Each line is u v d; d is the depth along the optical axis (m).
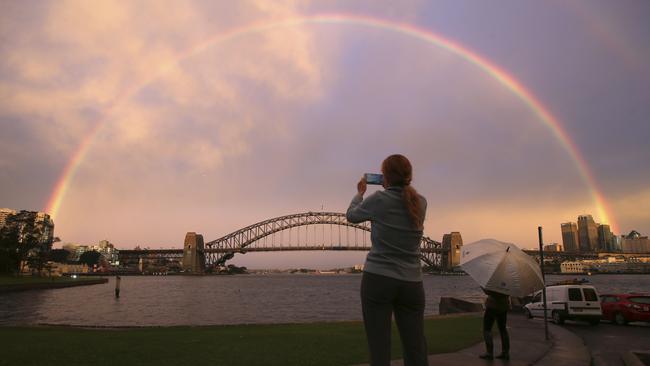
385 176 4.01
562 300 20.31
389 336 3.66
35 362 8.30
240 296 79.81
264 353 9.38
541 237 12.71
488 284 8.70
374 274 3.68
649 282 150.50
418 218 3.73
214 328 16.89
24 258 134.62
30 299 63.09
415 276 3.72
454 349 10.12
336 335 12.78
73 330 16.67
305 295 85.19
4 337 12.85
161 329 16.95
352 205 3.98
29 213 134.50
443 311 26.83
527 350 10.27
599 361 10.21
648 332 17.36
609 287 102.88
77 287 114.44
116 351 9.64
